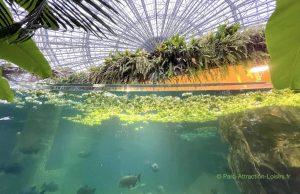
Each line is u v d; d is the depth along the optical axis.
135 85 5.13
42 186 5.78
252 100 4.78
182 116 5.12
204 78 4.87
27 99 6.16
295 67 0.87
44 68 1.56
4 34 0.76
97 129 5.96
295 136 4.05
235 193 5.29
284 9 0.77
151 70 5.07
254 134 4.45
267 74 4.97
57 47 27.00
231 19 26.11
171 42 5.07
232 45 4.70
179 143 6.14
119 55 5.61
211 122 5.16
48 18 0.80
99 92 5.49
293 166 3.73
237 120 4.79
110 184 6.68
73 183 6.44
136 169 6.91
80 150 6.52
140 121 5.47
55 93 5.99
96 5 0.79
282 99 4.61
